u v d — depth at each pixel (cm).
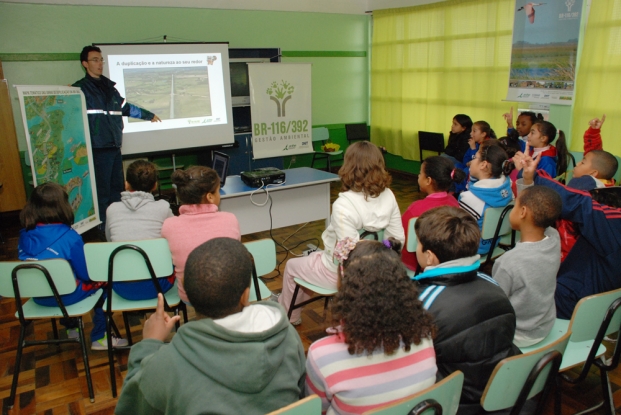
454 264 121
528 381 115
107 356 232
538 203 149
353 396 98
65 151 337
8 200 442
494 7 488
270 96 562
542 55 434
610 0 382
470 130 463
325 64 662
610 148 402
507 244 268
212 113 532
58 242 193
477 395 117
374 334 96
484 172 247
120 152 441
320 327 255
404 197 545
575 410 184
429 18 569
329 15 646
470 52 525
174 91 504
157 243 185
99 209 429
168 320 121
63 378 215
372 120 702
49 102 317
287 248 379
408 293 99
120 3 496
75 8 477
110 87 414
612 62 389
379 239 218
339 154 677
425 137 553
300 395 116
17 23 454
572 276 180
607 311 141
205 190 188
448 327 112
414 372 101
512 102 488
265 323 97
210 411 89
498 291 119
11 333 259
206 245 97
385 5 634
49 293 183
